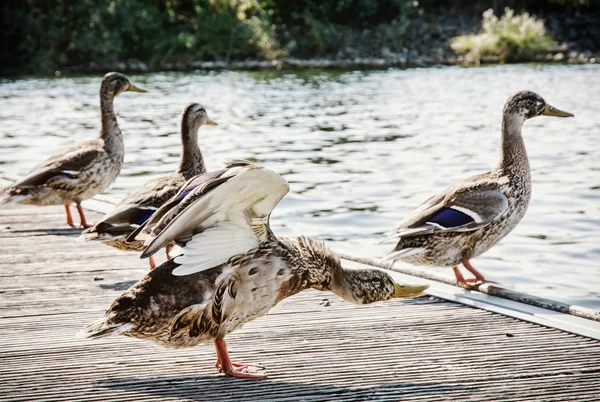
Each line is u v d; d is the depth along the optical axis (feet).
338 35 156.66
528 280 26.89
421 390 15.08
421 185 44.21
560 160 51.72
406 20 158.61
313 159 53.78
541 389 15.07
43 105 90.94
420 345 17.51
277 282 15.23
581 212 36.86
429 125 71.56
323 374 15.93
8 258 25.30
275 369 16.22
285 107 87.20
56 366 16.37
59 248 26.73
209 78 125.59
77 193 29.55
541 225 34.58
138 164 52.13
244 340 17.92
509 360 16.56
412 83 113.39
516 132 22.47
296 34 159.74
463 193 21.70
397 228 21.62
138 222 21.33
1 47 137.18
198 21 153.89
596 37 156.46
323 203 39.91
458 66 142.51
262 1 159.63
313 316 19.62
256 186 13.89
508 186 22.00
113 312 14.42
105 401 14.64
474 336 18.04
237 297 14.87
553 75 119.55
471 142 60.85
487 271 28.02
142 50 148.36
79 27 141.59
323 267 15.94
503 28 151.02
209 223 14.53
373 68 141.79
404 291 16.92
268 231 15.12
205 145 60.49
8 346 17.52
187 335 14.79
